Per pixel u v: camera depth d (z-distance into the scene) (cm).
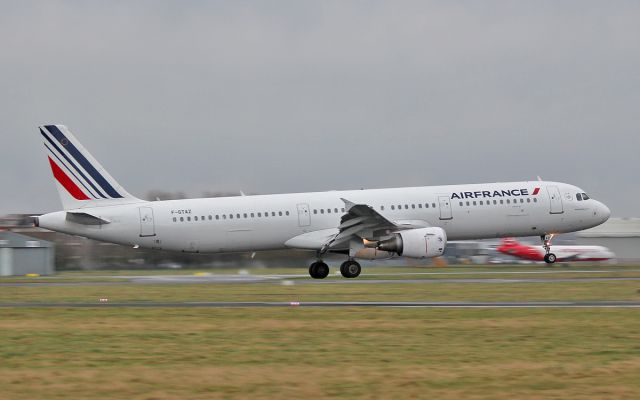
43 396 4366
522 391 4425
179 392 4438
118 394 4400
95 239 13475
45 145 13550
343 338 6238
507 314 7700
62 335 6519
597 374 4838
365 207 12888
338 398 4284
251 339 6219
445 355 5469
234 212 13625
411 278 13675
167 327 6950
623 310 7975
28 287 12188
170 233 13475
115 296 10212
